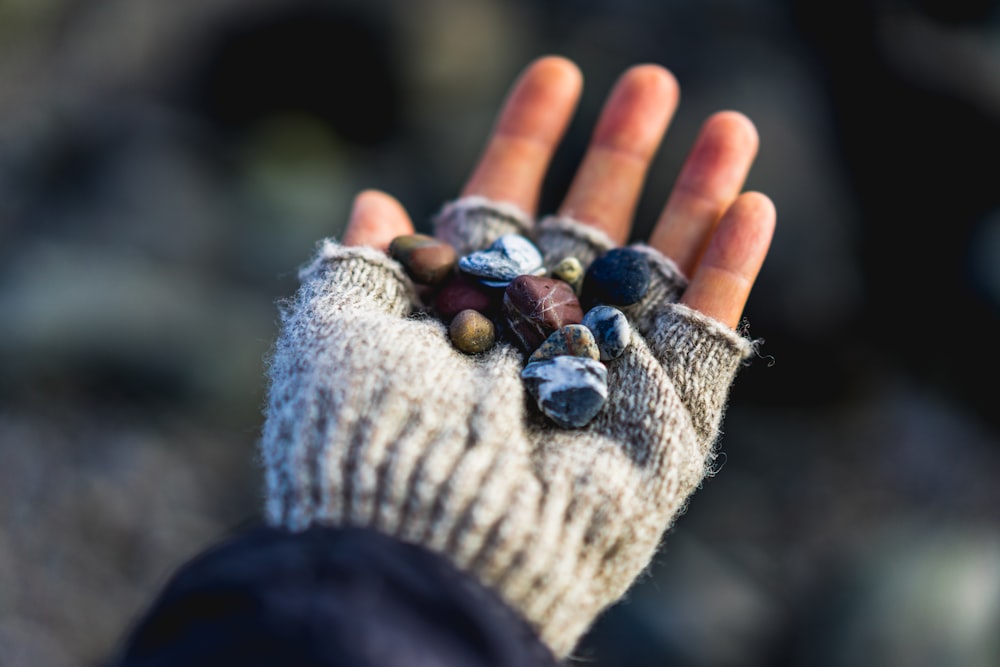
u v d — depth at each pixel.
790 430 0.75
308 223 0.77
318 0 0.81
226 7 0.83
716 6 0.83
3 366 0.64
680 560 0.62
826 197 0.76
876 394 0.77
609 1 0.83
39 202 0.73
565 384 0.32
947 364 0.76
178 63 0.83
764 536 0.67
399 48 0.82
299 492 0.30
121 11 0.84
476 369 0.33
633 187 0.39
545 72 0.39
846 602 0.57
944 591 0.56
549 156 0.40
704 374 0.34
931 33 0.84
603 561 0.32
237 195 0.77
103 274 0.69
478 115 0.82
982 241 0.77
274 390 0.32
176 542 0.60
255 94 0.82
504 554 0.30
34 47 0.82
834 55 0.84
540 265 0.36
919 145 0.80
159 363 0.66
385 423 0.31
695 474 0.33
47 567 0.57
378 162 0.82
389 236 0.36
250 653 0.25
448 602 0.27
